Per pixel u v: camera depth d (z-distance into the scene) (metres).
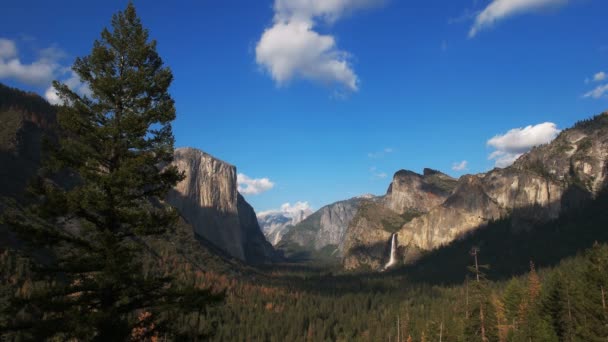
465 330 58.56
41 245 19.80
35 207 19.91
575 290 68.75
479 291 52.22
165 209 22.61
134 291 19.94
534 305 78.50
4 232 93.44
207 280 177.88
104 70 22.45
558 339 66.88
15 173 142.75
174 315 20.53
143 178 21.39
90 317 17.66
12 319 17.97
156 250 188.62
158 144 22.50
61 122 21.12
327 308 183.88
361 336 148.88
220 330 128.00
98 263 19.31
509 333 73.25
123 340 18.97
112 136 21.27
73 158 21.11
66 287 19.23
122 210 20.83
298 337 139.75
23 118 167.62
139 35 22.86
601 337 54.56
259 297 180.38
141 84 21.73
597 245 62.62
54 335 18.14
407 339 112.81
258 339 132.38
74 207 19.81
